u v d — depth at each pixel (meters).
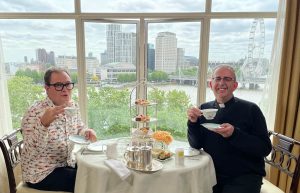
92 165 1.49
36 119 1.64
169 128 2.85
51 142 1.67
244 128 1.72
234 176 1.70
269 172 2.40
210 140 1.76
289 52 2.23
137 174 1.40
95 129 2.85
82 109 2.73
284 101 2.31
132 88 2.80
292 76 2.26
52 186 1.67
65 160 1.81
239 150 1.68
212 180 1.62
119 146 1.84
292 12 2.19
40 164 1.67
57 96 1.70
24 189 1.68
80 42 2.61
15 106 2.73
